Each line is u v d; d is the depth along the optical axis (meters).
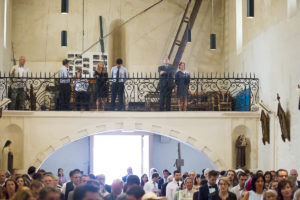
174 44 22.22
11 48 21.70
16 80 17.92
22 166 16.72
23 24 21.92
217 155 17.14
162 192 14.47
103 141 21.98
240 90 19.12
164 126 17.08
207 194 9.92
